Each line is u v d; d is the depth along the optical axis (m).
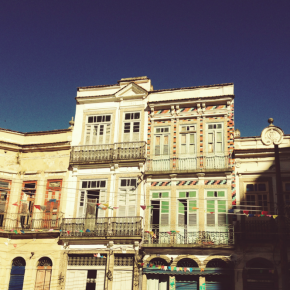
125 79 32.12
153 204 28.08
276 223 25.33
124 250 27.09
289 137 27.19
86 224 28.39
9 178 30.67
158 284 26.23
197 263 25.70
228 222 26.44
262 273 24.81
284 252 22.34
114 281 26.80
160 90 30.80
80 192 29.53
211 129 28.94
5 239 29.30
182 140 29.28
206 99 29.30
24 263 28.80
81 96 32.03
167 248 26.12
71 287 27.42
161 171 28.22
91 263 27.67
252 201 26.55
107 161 29.44
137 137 30.16
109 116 31.27
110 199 28.78
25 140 31.95
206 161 28.16
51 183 30.34
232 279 25.05
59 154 30.84
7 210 29.92
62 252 28.11
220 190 27.17
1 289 28.16
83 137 31.05
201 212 27.02
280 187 23.56
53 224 29.16
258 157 27.25
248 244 25.36
